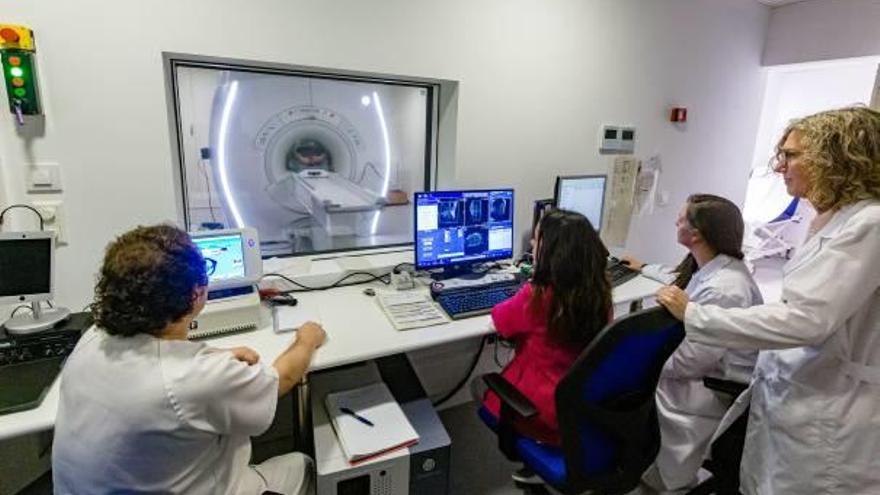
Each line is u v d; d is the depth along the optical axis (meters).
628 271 2.39
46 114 1.52
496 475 1.98
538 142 2.52
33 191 1.56
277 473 1.28
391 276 2.11
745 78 3.34
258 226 2.33
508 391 1.42
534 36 2.35
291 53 1.83
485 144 2.35
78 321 1.46
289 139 2.29
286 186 2.35
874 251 1.10
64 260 1.64
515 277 2.17
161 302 0.93
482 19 2.19
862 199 1.16
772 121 4.89
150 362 0.91
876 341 1.16
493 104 2.32
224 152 2.12
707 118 3.21
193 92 1.95
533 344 1.47
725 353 1.62
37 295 1.38
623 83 2.73
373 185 2.54
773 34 3.32
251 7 1.73
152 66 1.63
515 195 2.51
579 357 1.20
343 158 2.45
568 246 1.34
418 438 1.42
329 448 1.38
